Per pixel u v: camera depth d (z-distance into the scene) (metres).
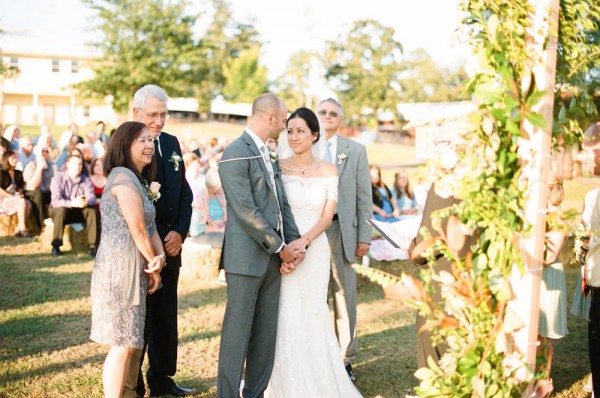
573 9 2.60
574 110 2.83
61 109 46.31
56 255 8.68
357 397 3.99
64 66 45.84
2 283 7.02
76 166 8.84
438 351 3.25
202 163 15.72
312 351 3.94
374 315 6.29
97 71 29.53
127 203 3.29
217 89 50.97
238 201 3.58
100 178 9.14
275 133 3.80
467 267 2.56
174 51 29.50
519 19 2.42
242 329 3.67
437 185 2.67
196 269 7.61
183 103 34.16
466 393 2.57
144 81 29.16
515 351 2.56
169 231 4.00
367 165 4.62
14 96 45.75
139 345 3.40
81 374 4.33
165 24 29.62
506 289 2.47
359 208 4.62
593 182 15.98
